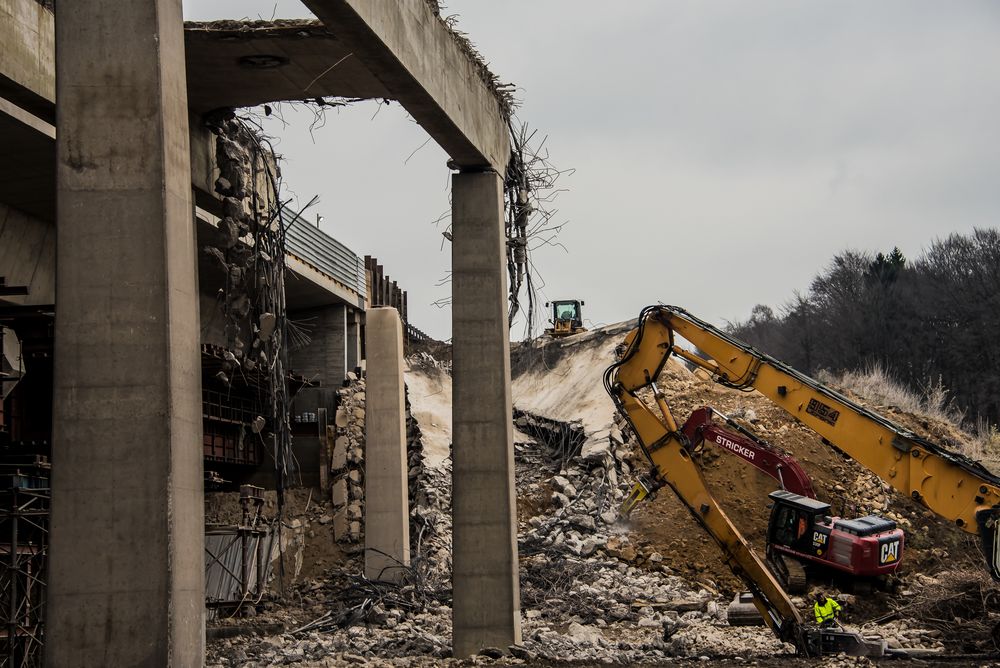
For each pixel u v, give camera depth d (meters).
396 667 18.27
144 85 11.23
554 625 24.72
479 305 20.28
